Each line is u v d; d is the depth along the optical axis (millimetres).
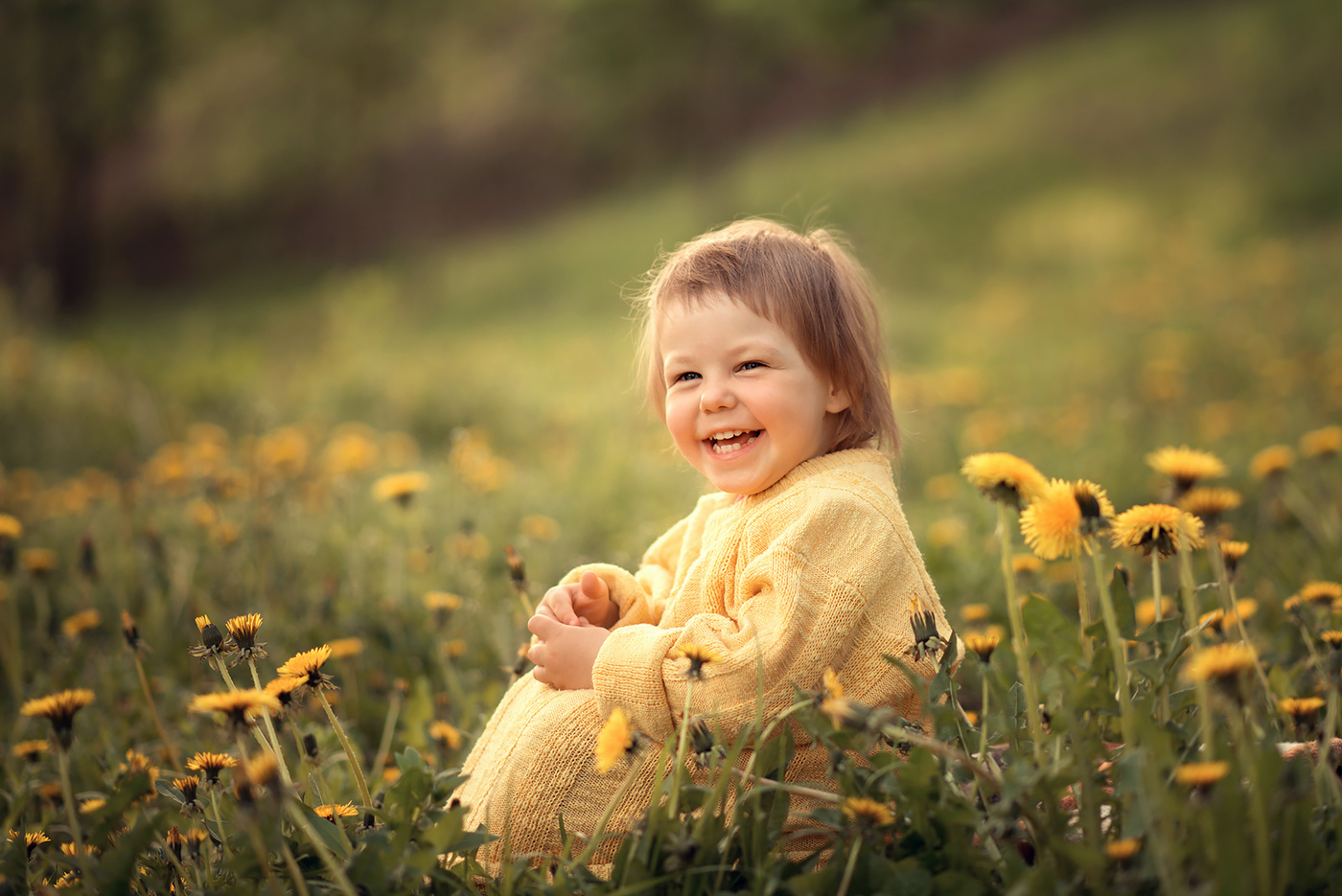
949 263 14484
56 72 15781
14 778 1909
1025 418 5074
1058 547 1258
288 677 1422
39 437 5398
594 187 24203
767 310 1606
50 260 17516
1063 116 18594
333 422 6570
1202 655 1106
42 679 2352
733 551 1579
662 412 1856
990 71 22406
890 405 1790
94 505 3832
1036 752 1235
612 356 9305
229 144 18969
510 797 1441
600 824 1280
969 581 2684
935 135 19453
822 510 1493
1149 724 1189
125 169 24766
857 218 16500
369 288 12359
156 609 2619
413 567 3121
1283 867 1039
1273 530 2934
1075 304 9898
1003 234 14953
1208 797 1045
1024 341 8469
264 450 4035
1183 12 21500
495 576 3064
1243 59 18031
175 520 3539
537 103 25016
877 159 19047
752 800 1287
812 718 1246
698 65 17031
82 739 2119
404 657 2443
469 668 2484
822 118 23172
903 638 1459
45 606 2527
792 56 17609
